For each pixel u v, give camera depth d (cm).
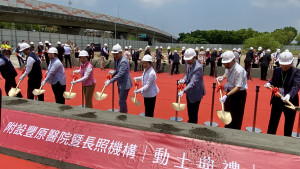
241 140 245
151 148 266
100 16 4422
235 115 368
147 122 294
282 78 348
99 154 280
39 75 516
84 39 3775
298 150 221
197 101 385
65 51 1459
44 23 3469
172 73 1298
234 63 345
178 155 254
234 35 8381
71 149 293
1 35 2553
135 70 1410
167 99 692
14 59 1906
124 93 432
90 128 301
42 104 367
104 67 1533
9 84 547
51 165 294
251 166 227
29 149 310
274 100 358
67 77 1104
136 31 6191
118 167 265
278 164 220
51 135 311
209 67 1302
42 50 1446
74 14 3728
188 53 363
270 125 372
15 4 2772
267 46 3102
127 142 278
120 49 421
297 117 510
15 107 351
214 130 272
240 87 340
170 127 278
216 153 243
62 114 321
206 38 8706
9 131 333
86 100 485
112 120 298
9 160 308
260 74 1198
